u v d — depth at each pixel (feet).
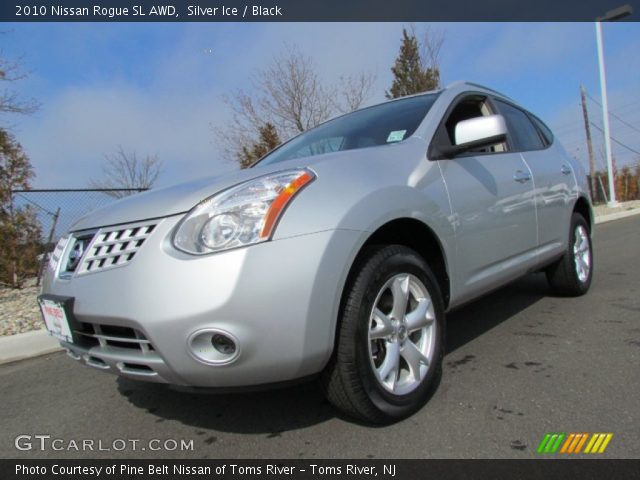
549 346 10.62
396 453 6.84
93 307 6.80
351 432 7.49
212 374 6.35
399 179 8.12
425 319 8.16
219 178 7.65
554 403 7.94
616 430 7.00
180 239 6.53
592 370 9.16
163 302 6.24
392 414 7.43
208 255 6.29
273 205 6.56
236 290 6.13
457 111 10.85
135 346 6.78
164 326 6.23
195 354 6.26
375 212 7.27
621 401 7.85
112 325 6.70
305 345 6.45
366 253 7.43
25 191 26.48
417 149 8.97
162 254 6.48
